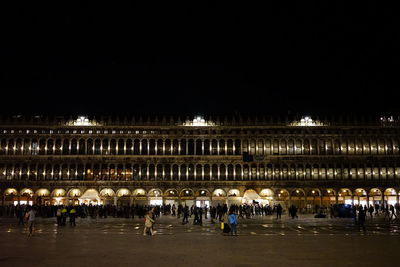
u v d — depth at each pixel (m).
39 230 49.84
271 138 117.50
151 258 26.53
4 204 112.06
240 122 117.81
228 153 117.06
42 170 114.50
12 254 28.27
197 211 66.56
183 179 115.44
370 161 115.75
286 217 85.44
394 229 52.84
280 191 114.88
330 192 115.38
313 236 42.53
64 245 33.62
